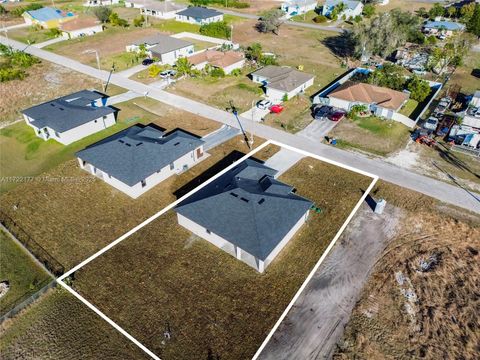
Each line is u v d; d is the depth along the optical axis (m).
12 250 31.36
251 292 27.59
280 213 30.94
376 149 44.97
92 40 86.12
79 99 51.72
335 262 30.00
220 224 30.17
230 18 107.44
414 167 41.66
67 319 25.75
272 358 23.36
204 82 63.28
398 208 35.69
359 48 72.44
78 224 33.91
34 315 26.08
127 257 30.44
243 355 23.55
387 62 69.06
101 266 29.64
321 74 68.06
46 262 30.02
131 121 50.97
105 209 35.66
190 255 30.58
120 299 27.09
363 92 54.12
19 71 64.50
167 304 26.73
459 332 24.81
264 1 131.00
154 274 28.97
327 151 44.56
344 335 24.70
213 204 31.64
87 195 37.50
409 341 24.34
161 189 38.22
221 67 65.12
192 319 25.72
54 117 46.53
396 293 27.47
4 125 50.81
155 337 24.64
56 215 35.00
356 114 52.53
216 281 28.42
